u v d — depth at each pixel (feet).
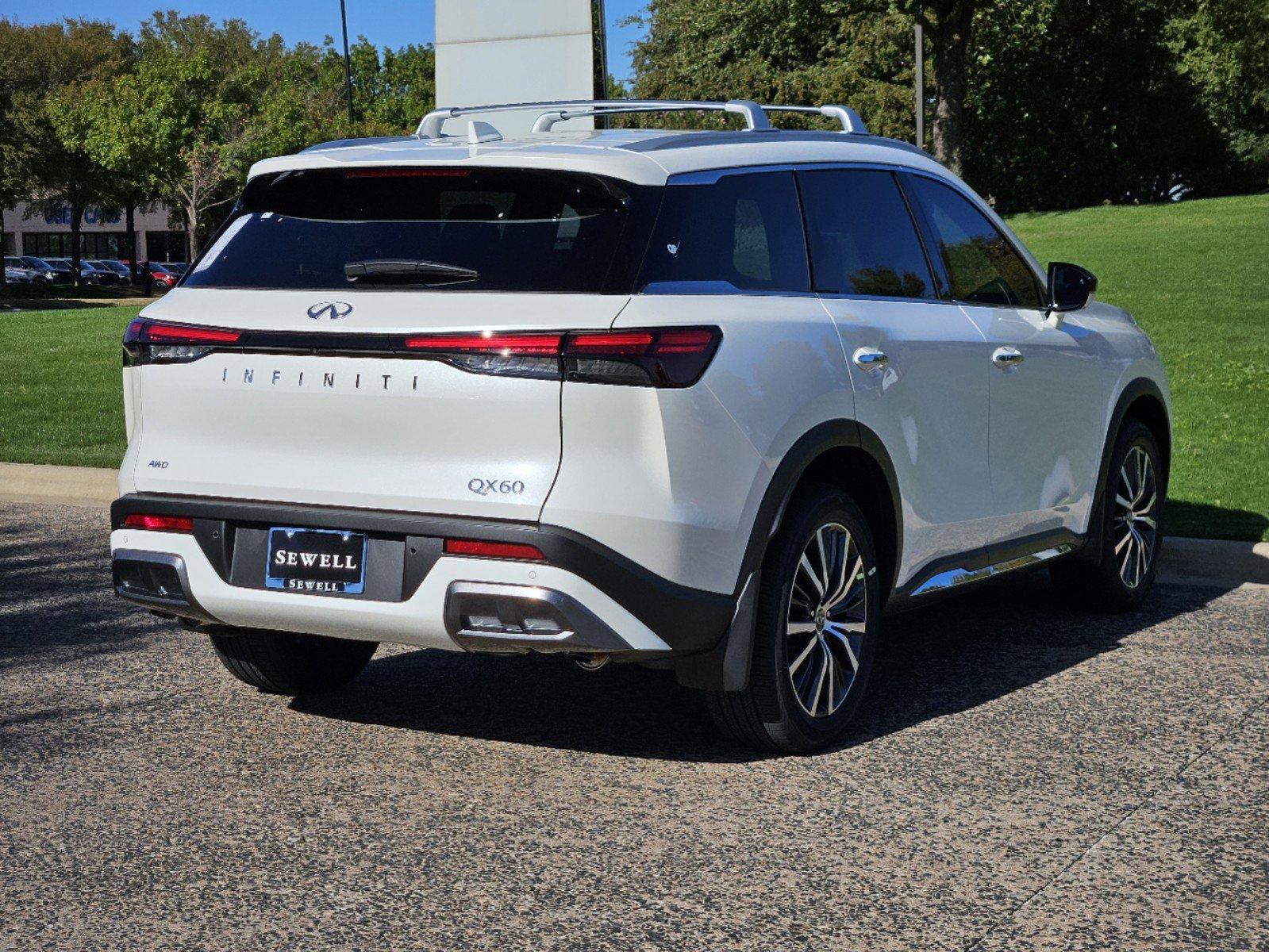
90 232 344.08
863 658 14.70
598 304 12.14
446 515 12.26
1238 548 22.70
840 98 147.74
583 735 14.94
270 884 11.19
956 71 98.48
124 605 21.04
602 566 11.99
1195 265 79.77
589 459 12.03
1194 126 163.43
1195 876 11.24
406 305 12.48
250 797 13.14
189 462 13.25
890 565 15.19
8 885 11.20
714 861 11.59
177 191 196.24
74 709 15.94
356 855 11.76
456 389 12.17
